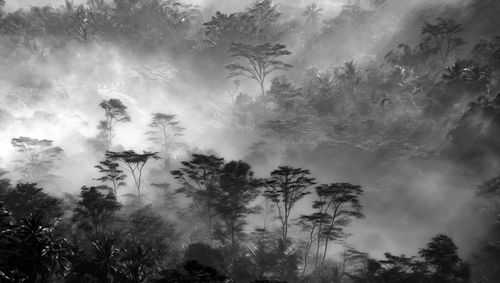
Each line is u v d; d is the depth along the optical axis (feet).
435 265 164.35
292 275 179.63
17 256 144.15
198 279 117.91
